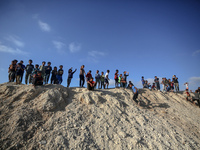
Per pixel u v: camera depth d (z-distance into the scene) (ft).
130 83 36.19
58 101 18.72
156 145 15.70
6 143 11.59
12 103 16.75
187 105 37.29
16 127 13.34
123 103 24.52
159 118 23.84
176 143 17.17
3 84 21.88
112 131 16.42
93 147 13.39
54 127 14.78
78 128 15.46
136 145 14.84
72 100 20.88
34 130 13.74
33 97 18.47
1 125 13.34
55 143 12.73
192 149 16.99
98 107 20.58
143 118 20.99
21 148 11.57
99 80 33.50
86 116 18.01
